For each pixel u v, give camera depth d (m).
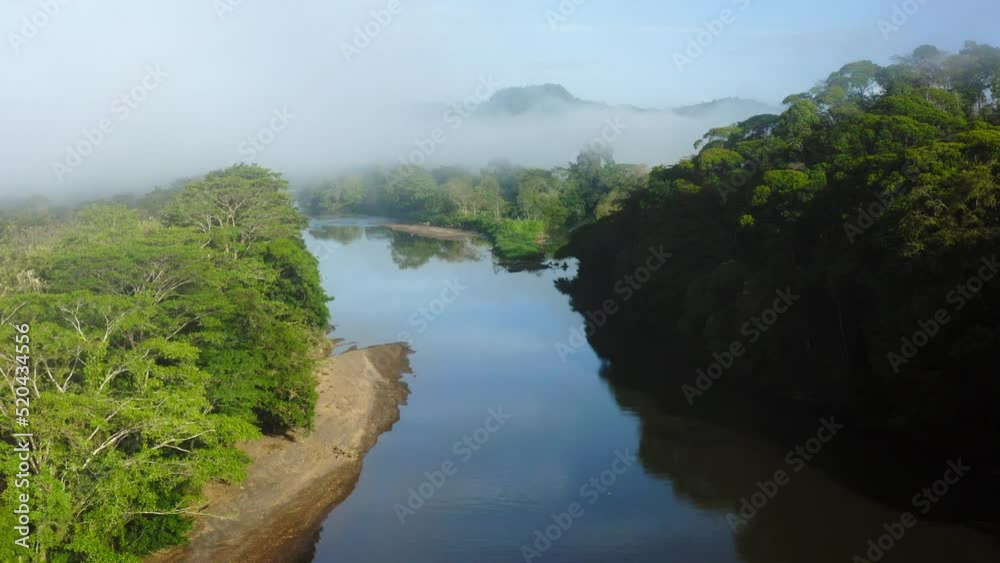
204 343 38.16
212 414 34.84
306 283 58.34
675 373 57.12
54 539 25.36
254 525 34.84
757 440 43.50
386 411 50.38
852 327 44.81
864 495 36.19
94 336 31.08
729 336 51.78
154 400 28.88
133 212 71.06
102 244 44.81
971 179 37.00
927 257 37.41
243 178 73.56
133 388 30.88
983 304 36.12
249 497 36.88
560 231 146.75
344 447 44.06
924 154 40.94
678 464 41.00
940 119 52.12
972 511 33.91
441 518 35.81
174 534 31.38
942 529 32.75
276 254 56.91
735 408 48.81
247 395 38.72
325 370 56.81
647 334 67.44
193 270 39.97
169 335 36.66
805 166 56.03
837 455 40.62
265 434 43.06
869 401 44.16
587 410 49.75
